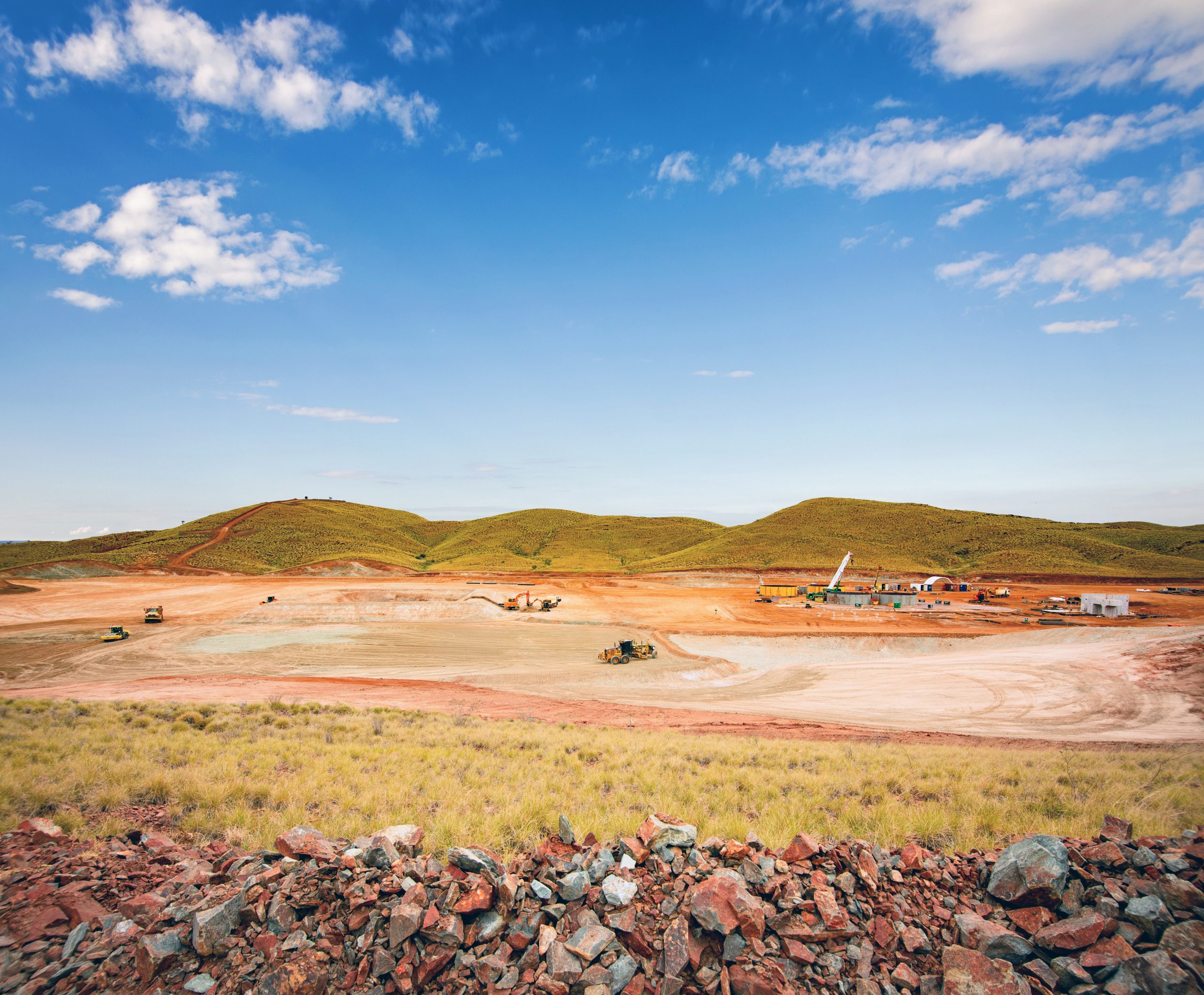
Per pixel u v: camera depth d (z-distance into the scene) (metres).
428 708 30.62
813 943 5.51
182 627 72.19
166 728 17.67
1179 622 72.50
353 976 5.23
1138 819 10.02
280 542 185.00
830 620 76.12
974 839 8.36
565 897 5.98
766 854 6.76
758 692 40.84
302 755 14.34
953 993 5.02
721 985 5.15
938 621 74.00
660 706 35.66
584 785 12.16
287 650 58.50
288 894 5.97
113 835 8.64
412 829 7.85
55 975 5.18
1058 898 5.75
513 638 65.19
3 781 10.09
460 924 5.55
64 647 60.25
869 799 11.79
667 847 6.72
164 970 5.29
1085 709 32.53
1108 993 4.92
